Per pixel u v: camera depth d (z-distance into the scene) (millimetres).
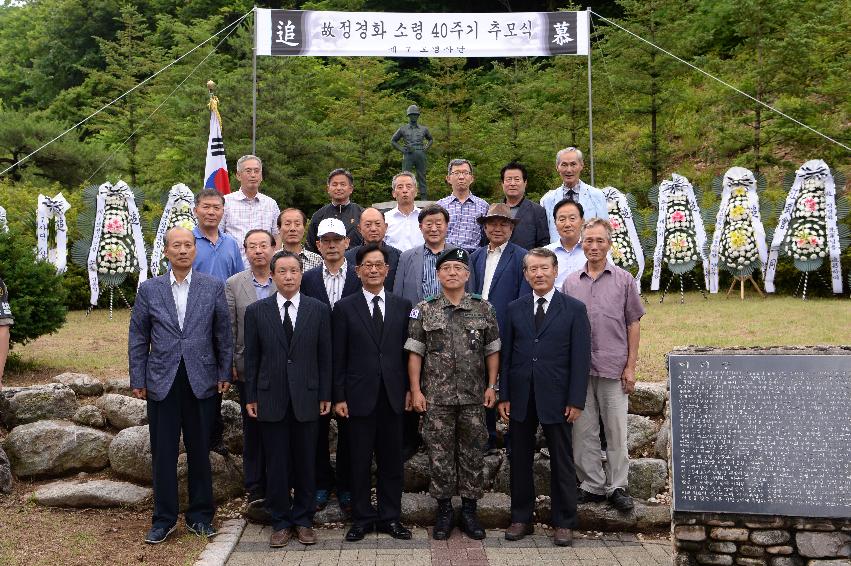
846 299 9992
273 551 4371
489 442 5355
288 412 4539
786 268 10945
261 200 6367
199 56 19125
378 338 4645
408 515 4832
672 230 10273
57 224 9406
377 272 4664
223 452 5277
